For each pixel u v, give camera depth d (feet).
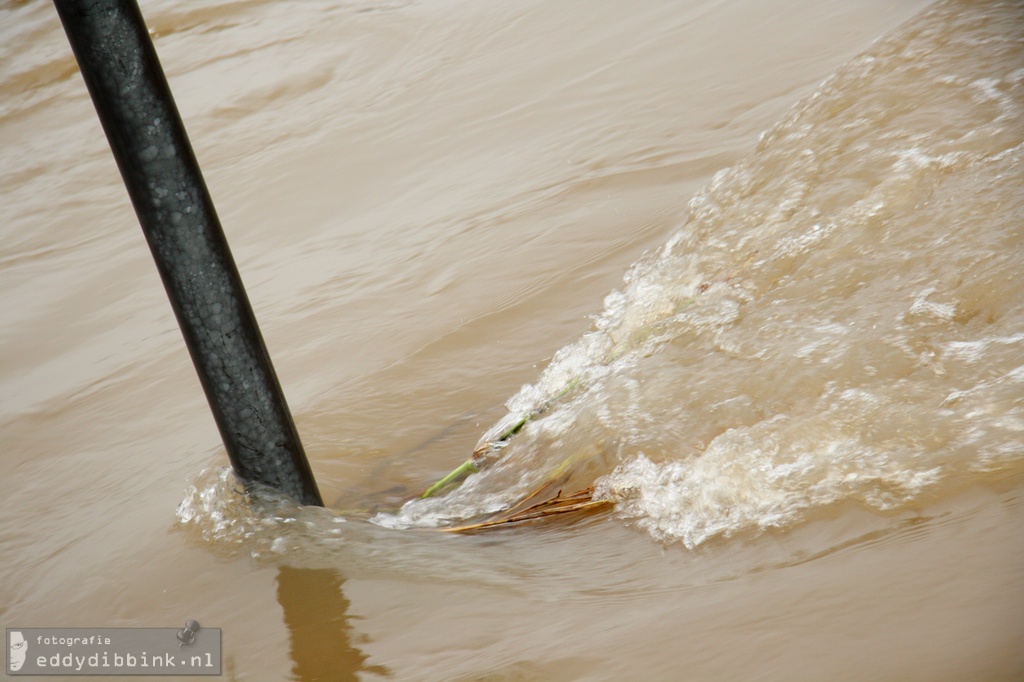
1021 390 7.41
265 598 7.97
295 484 8.75
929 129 11.68
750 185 13.38
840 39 18.94
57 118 30.32
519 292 13.74
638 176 16.31
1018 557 5.74
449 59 25.91
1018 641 5.07
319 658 7.08
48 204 24.39
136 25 7.11
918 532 6.46
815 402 8.39
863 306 9.46
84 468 12.07
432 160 20.33
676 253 13.00
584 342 11.87
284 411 8.51
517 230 15.69
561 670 6.15
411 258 15.97
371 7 30.63
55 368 15.46
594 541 8.01
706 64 20.13
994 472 6.78
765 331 9.86
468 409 11.32
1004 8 13.57
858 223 10.83
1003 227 9.36
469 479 9.86
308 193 20.48
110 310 17.40
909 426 7.58
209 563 8.63
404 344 13.16
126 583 8.80
